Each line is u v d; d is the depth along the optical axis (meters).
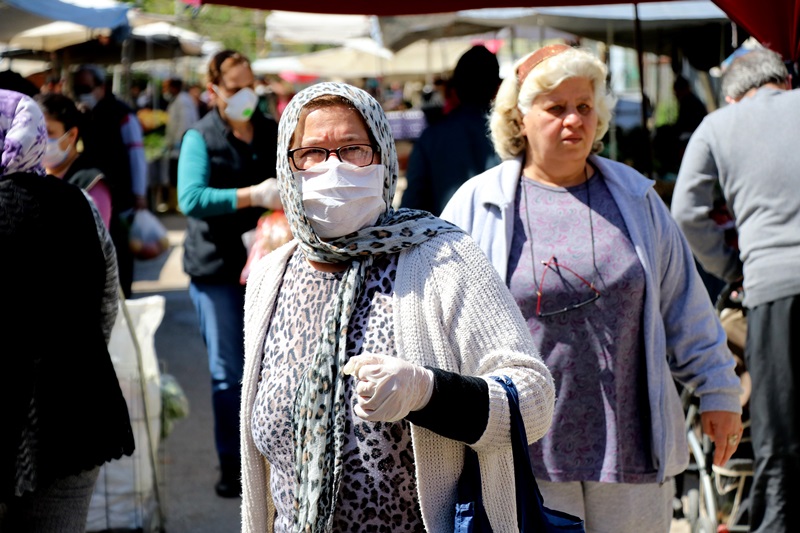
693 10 8.77
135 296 10.88
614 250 3.14
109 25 10.05
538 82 3.18
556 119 3.17
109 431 2.92
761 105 4.07
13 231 2.79
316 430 2.12
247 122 5.12
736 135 4.06
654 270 3.16
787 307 3.93
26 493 2.91
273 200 4.75
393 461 2.12
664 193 7.83
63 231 2.89
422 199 5.25
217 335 5.09
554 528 2.14
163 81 23.14
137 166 10.26
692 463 4.73
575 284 3.12
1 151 2.87
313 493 2.10
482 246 3.24
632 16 8.75
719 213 5.13
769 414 3.98
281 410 2.20
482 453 2.12
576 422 3.12
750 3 4.36
